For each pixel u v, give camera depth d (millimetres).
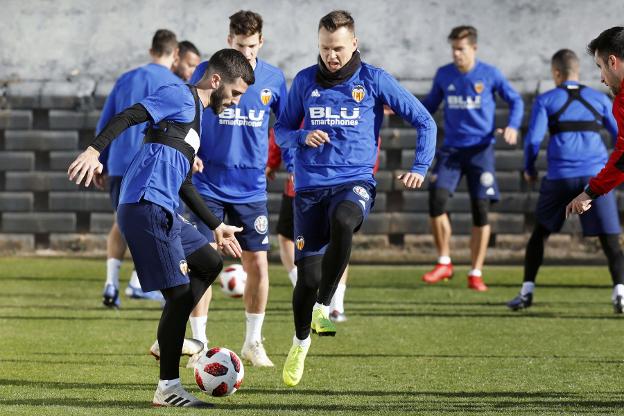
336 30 18750
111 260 30391
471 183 36219
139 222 16094
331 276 18109
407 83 44688
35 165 45250
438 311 30500
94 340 24578
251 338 21500
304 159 19078
